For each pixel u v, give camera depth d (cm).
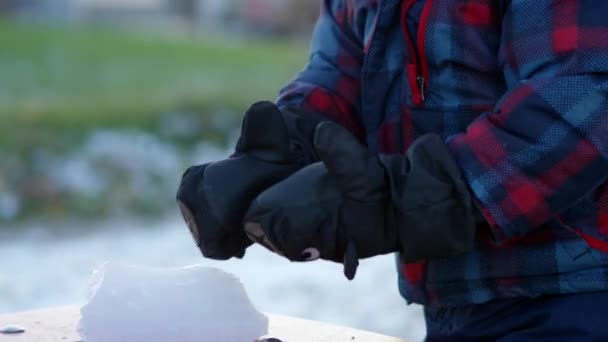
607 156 126
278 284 508
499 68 139
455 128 141
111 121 920
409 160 130
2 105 983
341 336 157
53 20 2348
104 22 2569
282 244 129
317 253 130
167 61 1545
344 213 128
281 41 2247
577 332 135
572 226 136
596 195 135
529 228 129
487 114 132
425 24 141
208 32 2408
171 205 762
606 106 126
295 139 147
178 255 591
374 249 130
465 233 129
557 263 137
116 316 141
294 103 158
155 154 867
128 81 1293
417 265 148
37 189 738
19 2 2412
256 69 1488
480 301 142
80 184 762
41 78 1291
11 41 1667
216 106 1010
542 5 130
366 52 148
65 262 575
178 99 1028
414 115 144
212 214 134
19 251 605
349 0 158
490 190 128
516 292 139
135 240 641
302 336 157
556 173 127
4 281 529
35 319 162
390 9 144
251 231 132
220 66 1511
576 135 126
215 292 144
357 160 128
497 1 139
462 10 140
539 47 130
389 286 497
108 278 144
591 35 127
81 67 1426
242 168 135
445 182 128
